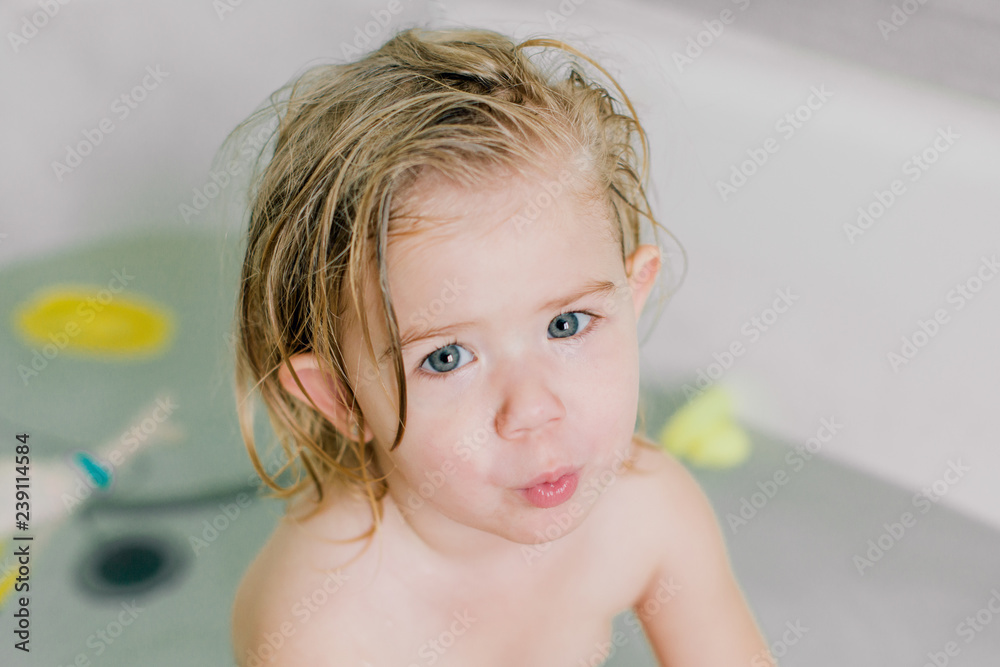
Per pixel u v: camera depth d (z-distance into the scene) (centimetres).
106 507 123
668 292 119
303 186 73
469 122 67
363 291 65
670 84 111
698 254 117
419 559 83
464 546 82
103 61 130
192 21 132
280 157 78
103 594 114
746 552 118
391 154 65
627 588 93
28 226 133
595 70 100
